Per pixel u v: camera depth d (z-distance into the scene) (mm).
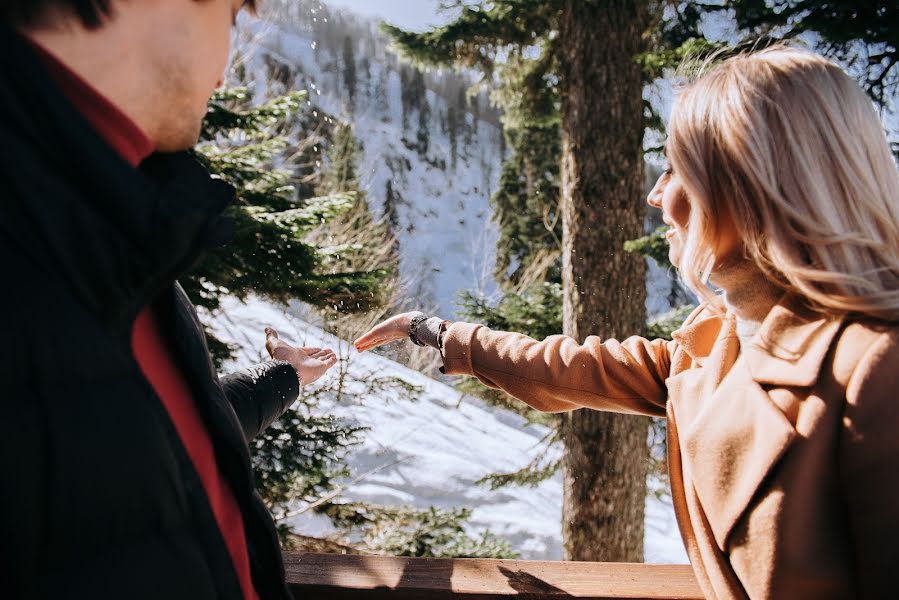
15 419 423
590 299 4480
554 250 9273
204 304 3305
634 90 4426
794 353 723
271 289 3527
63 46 490
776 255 711
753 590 723
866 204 696
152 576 492
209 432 701
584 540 4574
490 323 5105
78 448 450
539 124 6008
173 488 525
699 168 763
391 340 1300
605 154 4414
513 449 11180
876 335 664
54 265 460
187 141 585
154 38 525
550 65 5184
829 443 669
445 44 5102
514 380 1125
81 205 470
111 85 511
